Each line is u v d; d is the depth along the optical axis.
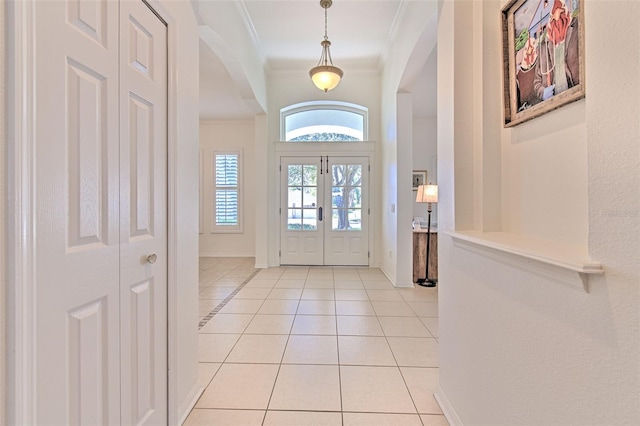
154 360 1.40
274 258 5.65
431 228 4.82
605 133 0.74
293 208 5.63
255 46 4.36
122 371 1.18
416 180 6.56
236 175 6.98
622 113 0.69
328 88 3.76
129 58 1.21
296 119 5.76
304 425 1.57
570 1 0.98
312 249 5.64
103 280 1.07
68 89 0.92
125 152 1.19
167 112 1.50
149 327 1.36
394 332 2.70
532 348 0.99
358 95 5.41
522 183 1.29
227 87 5.11
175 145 1.55
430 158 6.55
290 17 3.72
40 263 0.83
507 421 1.13
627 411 0.67
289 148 5.57
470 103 1.55
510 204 1.38
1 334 0.76
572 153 1.01
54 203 0.87
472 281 1.39
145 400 1.33
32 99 0.80
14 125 0.76
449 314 1.64
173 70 1.53
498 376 1.18
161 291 1.46
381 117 5.30
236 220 7.00
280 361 2.19
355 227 5.60
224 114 6.56
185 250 1.67
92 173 1.02
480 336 1.32
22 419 0.78
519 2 1.27
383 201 5.20
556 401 0.88
